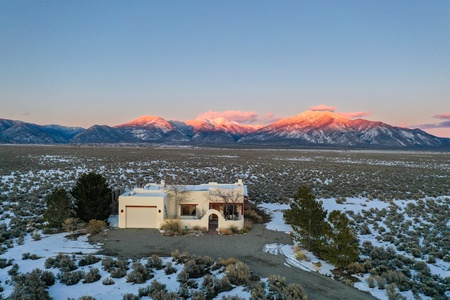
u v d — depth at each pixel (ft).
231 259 67.87
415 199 138.62
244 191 107.76
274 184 174.60
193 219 97.14
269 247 81.05
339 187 165.17
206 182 176.14
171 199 102.22
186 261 67.62
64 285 55.72
